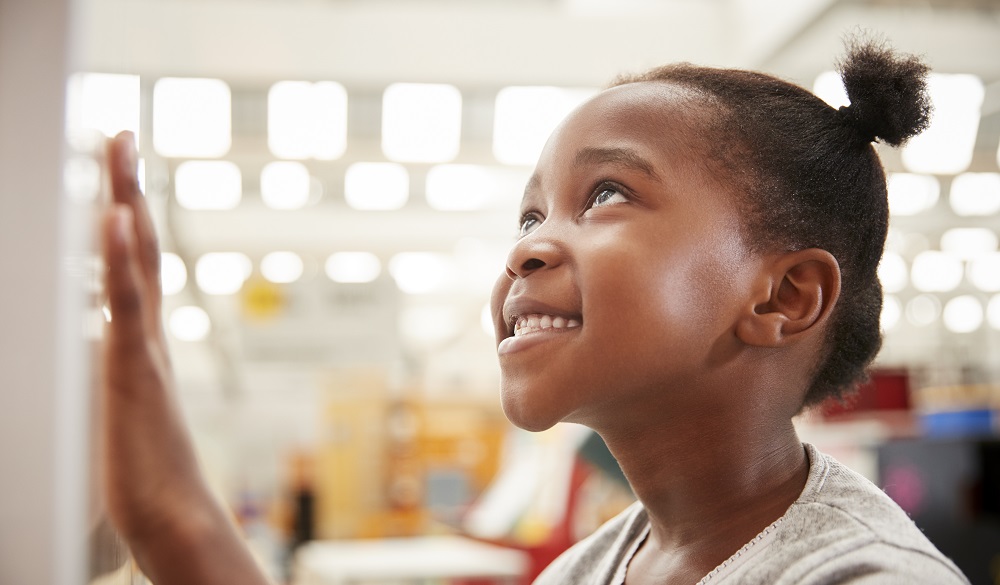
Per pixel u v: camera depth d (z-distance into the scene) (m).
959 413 3.04
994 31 4.92
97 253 0.62
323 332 9.84
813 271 0.66
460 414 7.23
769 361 0.65
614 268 0.60
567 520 2.96
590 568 0.80
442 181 7.79
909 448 2.64
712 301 0.62
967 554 2.50
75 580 0.48
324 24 4.86
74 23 0.49
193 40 4.70
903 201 8.39
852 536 0.56
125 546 0.70
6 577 0.46
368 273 10.37
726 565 0.60
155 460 0.68
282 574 4.68
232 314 9.99
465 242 8.77
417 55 4.90
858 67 0.73
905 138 0.73
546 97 5.56
